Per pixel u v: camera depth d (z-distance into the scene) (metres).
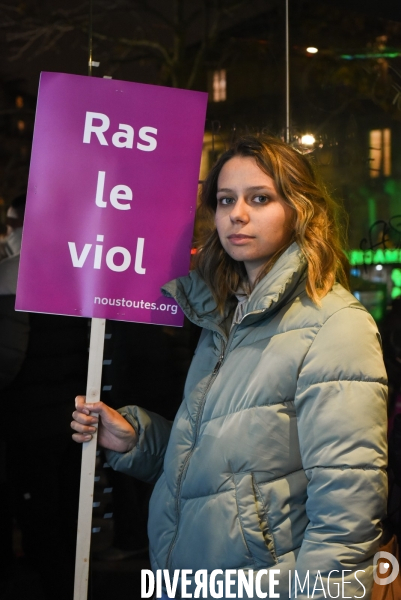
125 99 1.71
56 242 1.68
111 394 2.22
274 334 1.38
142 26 2.18
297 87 2.30
